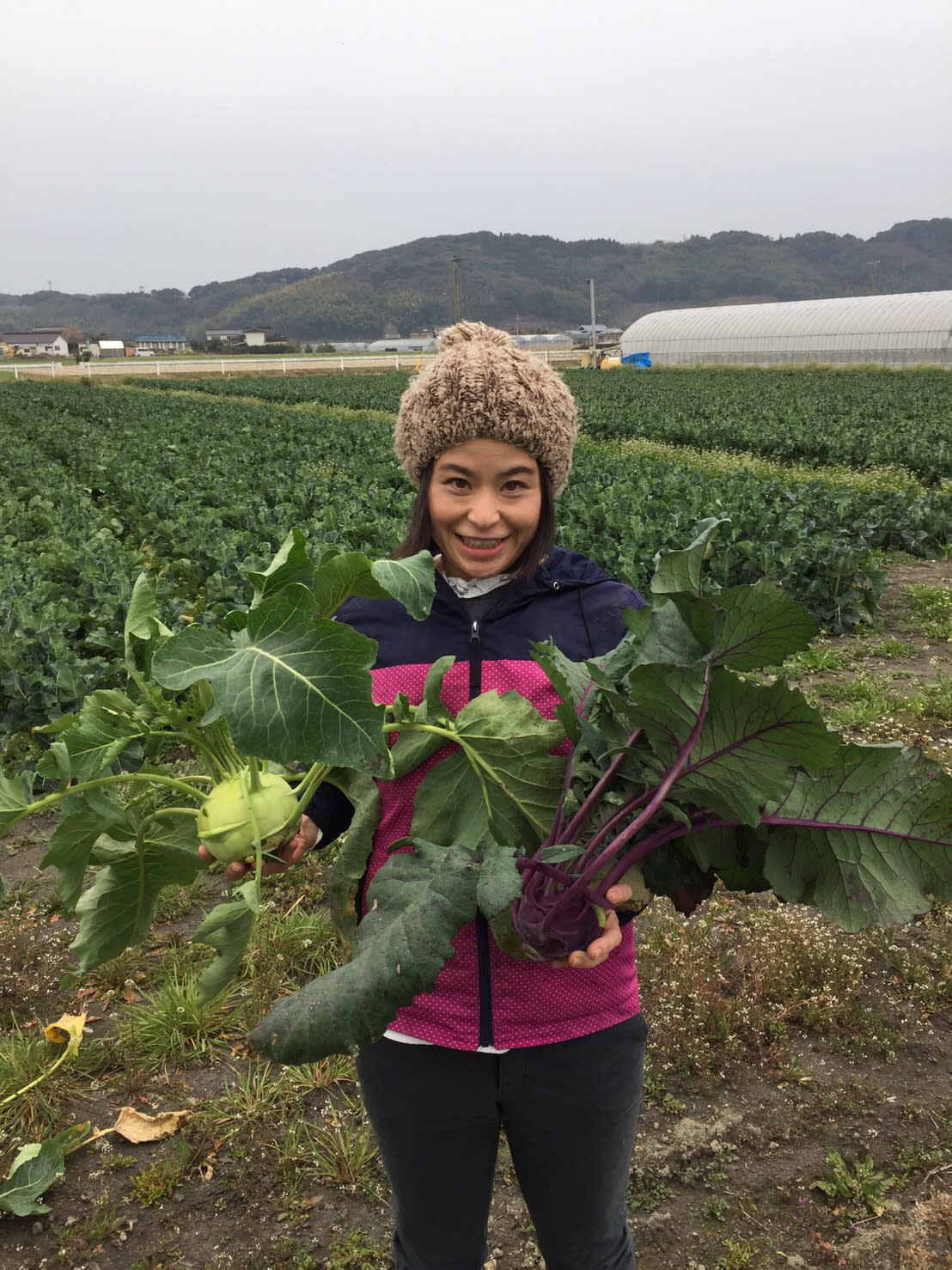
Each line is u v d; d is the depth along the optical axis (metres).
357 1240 3.04
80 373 74.12
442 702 1.79
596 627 2.02
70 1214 3.16
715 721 1.52
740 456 22.91
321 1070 3.65
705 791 1.60
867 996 4.07
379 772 1.47
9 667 6.78
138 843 1.85
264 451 23.75
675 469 17.62
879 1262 2.91
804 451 22.14
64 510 14.37
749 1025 3.82
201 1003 1.73
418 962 1.47
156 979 4.23
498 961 1.88
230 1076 3.70
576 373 65.75
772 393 40.78
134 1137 3.40
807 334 66.75
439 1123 1.96
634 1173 3.23
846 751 1.66
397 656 2.01
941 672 8.20
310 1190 3.22
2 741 6.46
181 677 1.46
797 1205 3.11
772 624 1.44
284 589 1.51
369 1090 1.99
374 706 1.46
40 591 8.81
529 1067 1.91
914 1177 3.19
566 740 1.84
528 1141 1.99
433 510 1.94
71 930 4.64
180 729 1.78
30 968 4.33
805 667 8.37
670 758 1.60
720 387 46.00
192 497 15.60
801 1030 3.88
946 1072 3.66
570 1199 2.04
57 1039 3.69
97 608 8.54
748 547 9.95
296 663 1.48
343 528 11.88
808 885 1.73
